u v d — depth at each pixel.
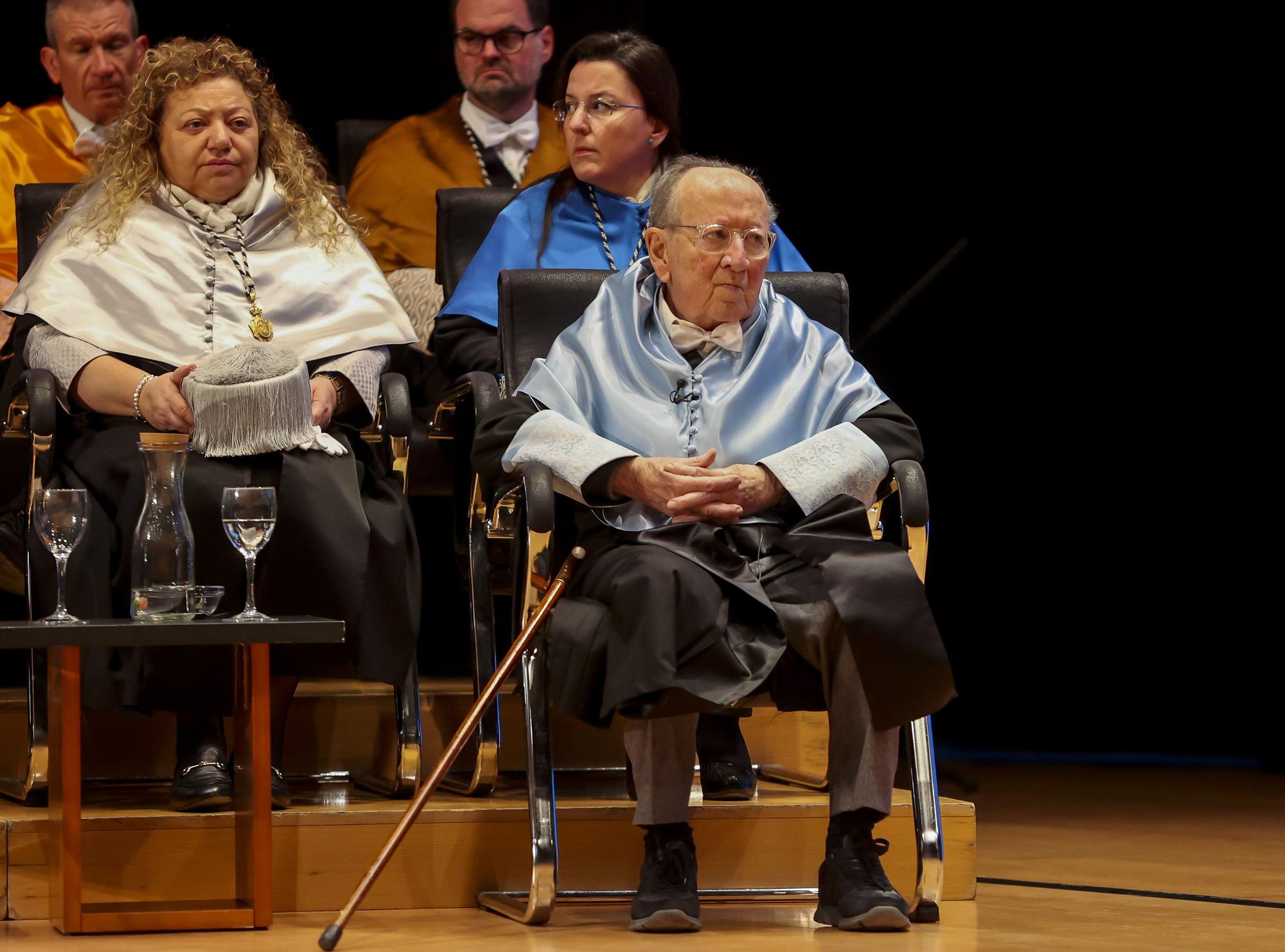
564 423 8.60
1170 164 16.73
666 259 9.10
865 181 17.61
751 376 8.92
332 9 17.48
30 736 8.68
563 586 8.11
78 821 7.77
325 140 17.55
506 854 8.62
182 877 8.32
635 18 17.23
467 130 14.11
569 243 11.22
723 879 8.81
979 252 17.31
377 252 13.70
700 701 7.57
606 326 9.12
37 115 13.19
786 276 9.87
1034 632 17.22
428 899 8.52
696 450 8.77
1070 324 17.11
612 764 10.29
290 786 9.62
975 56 17.23
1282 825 11.90
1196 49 16.56
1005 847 10.82
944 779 14.52
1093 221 17.02
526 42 14.03
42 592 8.80
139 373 9.41
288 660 8.77
